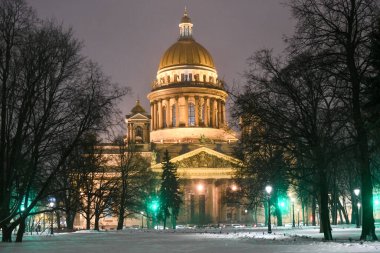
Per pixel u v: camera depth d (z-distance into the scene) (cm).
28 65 4222
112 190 9075
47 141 4425
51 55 4303
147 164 12194
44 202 7000
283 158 5341
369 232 3769
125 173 10406
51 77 4297
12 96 4250
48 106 4278
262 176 6438
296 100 4234
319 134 4316
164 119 19000
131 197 10788
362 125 3722
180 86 18675
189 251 3073
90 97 4416
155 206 11906
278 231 7106
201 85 18800
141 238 5316
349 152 4719
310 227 9588
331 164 4938
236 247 3397
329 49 3825
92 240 4922
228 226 12169
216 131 18375
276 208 10050
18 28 4219
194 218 15750
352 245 3123
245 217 15900
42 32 4303
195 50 19700
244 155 7075
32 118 4472
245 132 5009
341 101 4159
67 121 4375
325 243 3562
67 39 4391
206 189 15962
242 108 4512
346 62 3753
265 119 4378
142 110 16638
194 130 18225
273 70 4391
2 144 4241
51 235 6812
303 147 4294
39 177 5034
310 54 3884
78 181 6269
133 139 16150
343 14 3728
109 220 14600
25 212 4484
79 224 14325
